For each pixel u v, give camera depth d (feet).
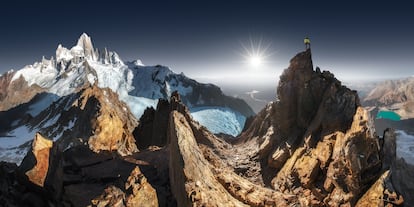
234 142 174.81
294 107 132.26
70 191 63.26
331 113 114.52
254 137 156.76
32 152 67.00
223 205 61.36
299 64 134.72
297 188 106.22
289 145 122.52
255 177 121.90
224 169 86.53
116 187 58.90
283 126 131.64
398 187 95.14
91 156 87.10
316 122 118.52
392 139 108.37
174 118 72.79
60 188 64.54
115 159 85.66
